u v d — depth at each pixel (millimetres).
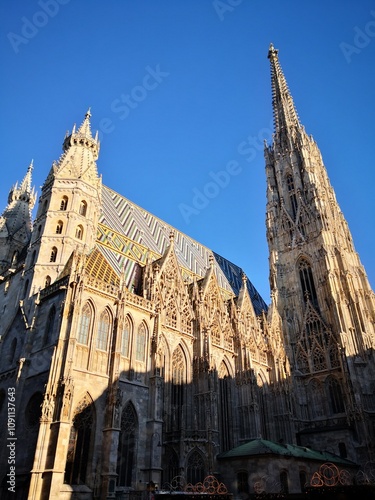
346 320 90812
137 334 60469
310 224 110125
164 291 69500
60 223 67688
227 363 76938
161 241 92938
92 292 55812
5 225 85438
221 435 69250
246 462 58250
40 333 54562
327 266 99000
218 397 70938
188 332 70375
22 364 52812
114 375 52406
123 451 51531
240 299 89250
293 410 86688
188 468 56562
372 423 80562
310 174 117688
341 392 86875
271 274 111375
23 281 64000
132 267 74250
